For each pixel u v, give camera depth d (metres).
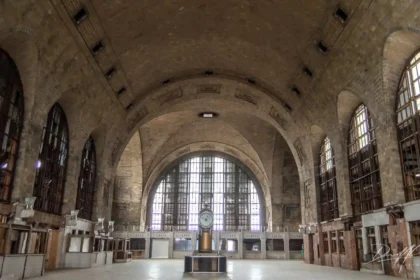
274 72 23.55
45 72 14.91
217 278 12.31
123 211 41.06
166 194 45.38
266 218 43.66
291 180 40.62
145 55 21.62
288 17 17.88
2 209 13.16
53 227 18.56
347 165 20.25
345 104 19.66
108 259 24.38
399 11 12.57
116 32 17.84
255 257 36.22
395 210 14.50
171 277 13.02
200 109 34.56
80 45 16.23
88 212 23.42
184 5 18.19
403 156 14.73
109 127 24.50
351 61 16.73
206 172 45.91
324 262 23.42
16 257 11.44
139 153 40.28
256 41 21.23
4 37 12.64
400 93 15.01
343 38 16.17
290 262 28.22
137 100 25.84
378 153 16.12
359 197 19.09
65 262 18.89
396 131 15.05
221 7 18.64
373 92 16.11
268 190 41.59
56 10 13.49
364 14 14.14
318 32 17.42
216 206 44.91
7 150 13.54
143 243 37.75
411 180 14.19
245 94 27.95
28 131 14.39
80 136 20.69
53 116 18.38
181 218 44.50
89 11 15.14
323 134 24.66
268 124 36.97
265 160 40.41
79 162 20.70
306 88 22.03
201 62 24.75
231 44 22.36
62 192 19.66
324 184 24.38
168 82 26.28
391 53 14.41
